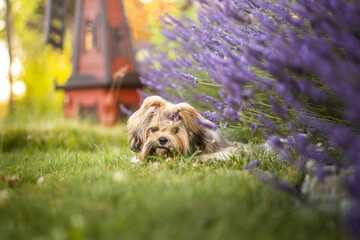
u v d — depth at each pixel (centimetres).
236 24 122
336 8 92
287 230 76
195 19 152
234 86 98
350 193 78
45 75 465
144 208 84
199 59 122
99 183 99
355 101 79
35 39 452
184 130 130
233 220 79
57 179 109
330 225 82
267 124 108
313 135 108
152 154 131
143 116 133
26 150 172
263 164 117
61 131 194
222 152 135
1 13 418
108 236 70
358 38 94
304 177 102
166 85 162
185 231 73
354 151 83
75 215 81
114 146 164
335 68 87
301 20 108
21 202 90
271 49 101
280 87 92
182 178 101
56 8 280
